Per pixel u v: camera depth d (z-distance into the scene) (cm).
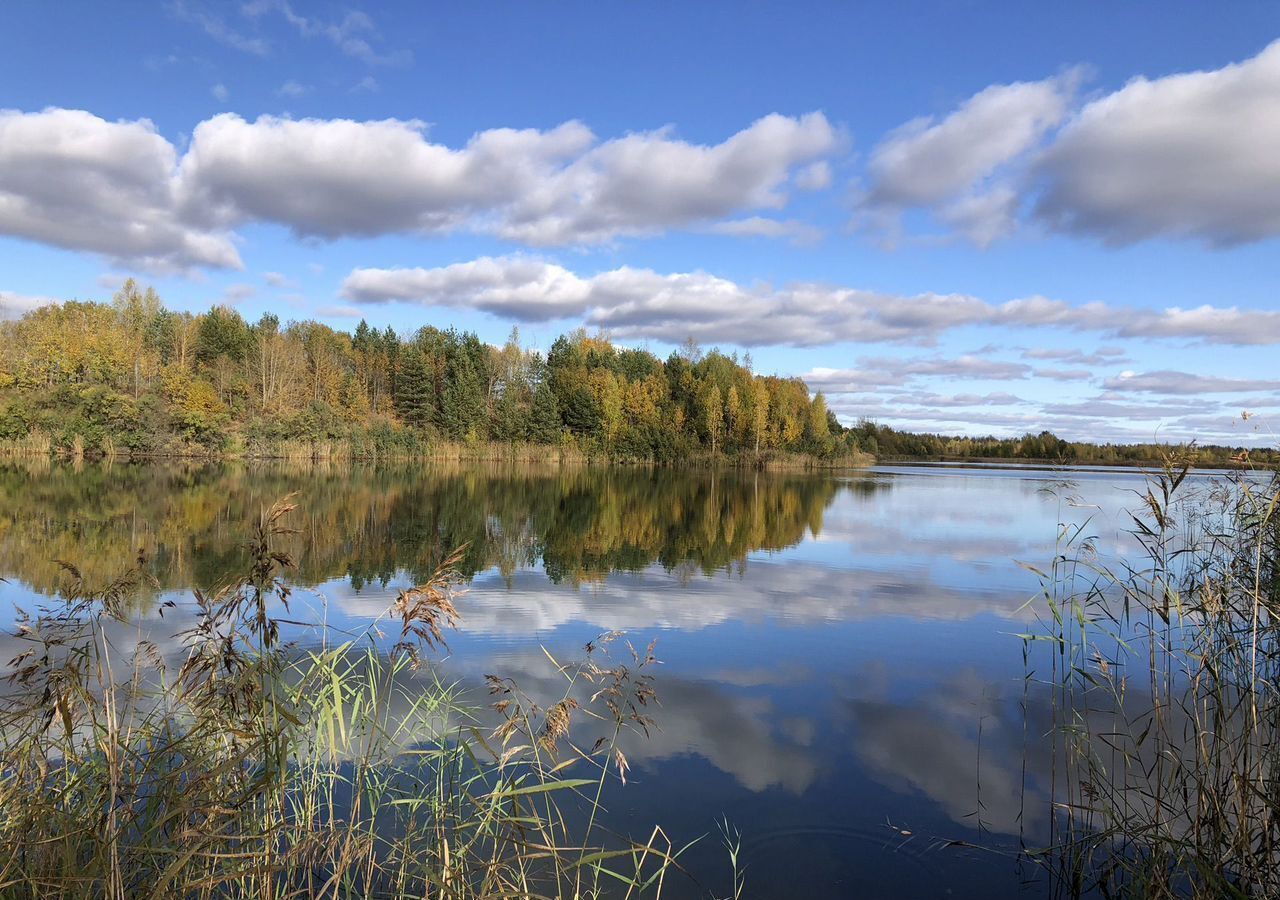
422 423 6506
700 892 371
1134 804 469
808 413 6819
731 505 2580
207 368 6303
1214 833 372
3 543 1370
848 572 1293
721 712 622
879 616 970
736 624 917
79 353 4712
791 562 1392
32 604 888
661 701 645
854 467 6825
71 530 1543
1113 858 382
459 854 343
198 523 1706
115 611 402
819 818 450
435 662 722
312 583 1109
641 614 960
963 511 2380
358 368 7206
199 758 321
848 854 412
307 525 1761
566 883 375
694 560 1402
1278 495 414
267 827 318
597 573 1248
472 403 6250
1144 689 676
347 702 580
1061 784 501
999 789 493
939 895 373
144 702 487
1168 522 463
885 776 508
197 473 3503
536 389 6519
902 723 604
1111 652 798
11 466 3456
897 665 759
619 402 6219
